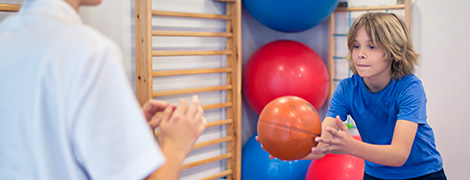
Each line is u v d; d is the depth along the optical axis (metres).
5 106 0.65
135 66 2.57
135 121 0.65
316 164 2.51
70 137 0.62
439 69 3.17
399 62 1.60
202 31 2.83
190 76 2.78
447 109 3.20
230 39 2.91
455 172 3.23
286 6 2.78
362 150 1.40
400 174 1.72
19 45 0.66
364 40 1.59
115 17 2.45
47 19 0.68
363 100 1.74
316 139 1.37
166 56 2.63
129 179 0.64
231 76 2.94
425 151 1.69
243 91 3.16
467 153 3.22
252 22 3.32
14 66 0.65
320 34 3.56
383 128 1.73
